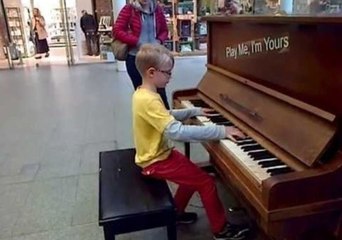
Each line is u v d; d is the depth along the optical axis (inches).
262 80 65.7
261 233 69.5
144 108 61.4
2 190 99.5
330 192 44.9
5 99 220.8
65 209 88.4
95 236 77.0
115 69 333.4
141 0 128.8
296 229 45.6
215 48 88.9
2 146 136.1
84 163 116.6
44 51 434.6
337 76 45.8
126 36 128.0
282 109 56.9
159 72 61.7
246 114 66.1
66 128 156.4
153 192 60.6
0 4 394.3
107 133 147.0
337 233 46.6
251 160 53.1
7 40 397.4
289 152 51.3
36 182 103.9
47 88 251.8
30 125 163.3
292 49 55.0
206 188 66.1
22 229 80.7
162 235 76.3
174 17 398.3
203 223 80.0
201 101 86.7
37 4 532.1
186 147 99.5
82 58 422.0
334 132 45.4
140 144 65.4
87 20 426.0
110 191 61.1
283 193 43.6
